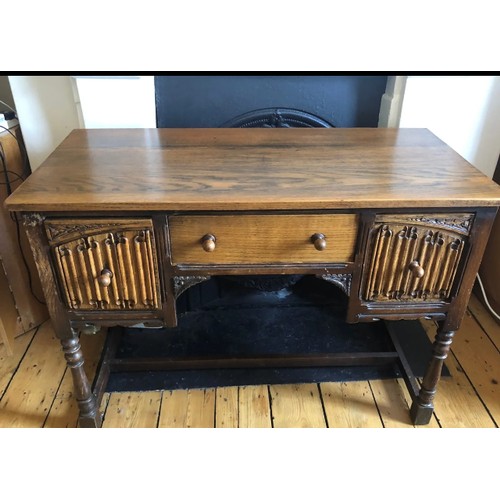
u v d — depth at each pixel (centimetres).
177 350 154
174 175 107
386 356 147
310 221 101
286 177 106
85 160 114
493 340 162
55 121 143
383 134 134
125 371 148
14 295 152
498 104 146
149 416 136
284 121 153
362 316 115
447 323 117
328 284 173
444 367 151
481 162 157
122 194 98
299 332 162
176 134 132
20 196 97
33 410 137
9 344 145
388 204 98
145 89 139
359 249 105
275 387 145
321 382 147
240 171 109
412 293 112
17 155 143
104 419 135
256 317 168
